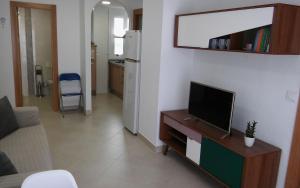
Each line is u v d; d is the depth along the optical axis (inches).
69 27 208.4
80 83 217.8
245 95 115.2
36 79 266.7
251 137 99.0
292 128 96.1
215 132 112.8
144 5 149.0
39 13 256.1
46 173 59.7
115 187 110.3
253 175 94.7
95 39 279.9
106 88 295.6
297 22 89.8
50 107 229.1
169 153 145.0
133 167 127.9
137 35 156.5
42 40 262.2
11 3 187.2
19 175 69.6
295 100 94.2
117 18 287.0
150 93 148.3
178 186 113.3
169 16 133.5
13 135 116.0
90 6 194.5
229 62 122.4
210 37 112.7
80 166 126.5
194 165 128.6
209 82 135.3
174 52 139.3
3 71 193.0
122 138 163.8
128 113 174.6
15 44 193.8
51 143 152.1
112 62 283.3
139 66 159.5
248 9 94.5
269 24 87.8
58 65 210.5
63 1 202.4
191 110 130.0
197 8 138.4
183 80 145.7
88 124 188.1
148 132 152.6
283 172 100.0
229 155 98.3
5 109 117.3
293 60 94.3
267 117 105.5
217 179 105.2
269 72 103.4
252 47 98.1
